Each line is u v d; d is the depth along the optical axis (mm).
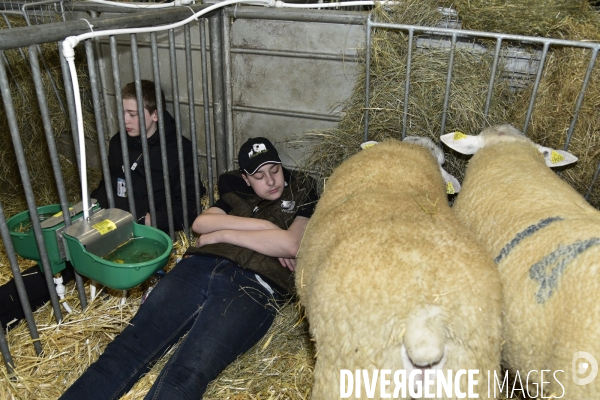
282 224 3037
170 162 3584
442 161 2980
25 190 2412
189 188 3695
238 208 3135
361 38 3279
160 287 2689
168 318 2613
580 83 2943
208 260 2824
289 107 3611
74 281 3240
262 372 2643
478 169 2709
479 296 1682
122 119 2908
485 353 1673
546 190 2279
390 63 3246
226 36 3557
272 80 3580
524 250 2012
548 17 2992
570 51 2969
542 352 1842
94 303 2984
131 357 2459
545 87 3090
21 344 2723
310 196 3182
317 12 3309
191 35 3682
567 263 1819
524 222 2109
